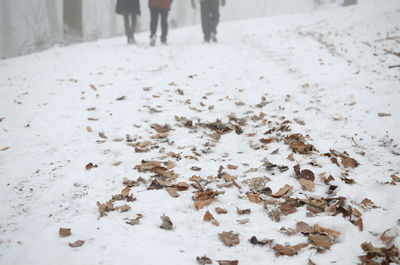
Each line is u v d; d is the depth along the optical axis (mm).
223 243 1839
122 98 4566
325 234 1815
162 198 2301
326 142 3160
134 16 9016
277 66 6254
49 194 2391
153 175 2633
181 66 6594
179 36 11477
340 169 2600
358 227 1876
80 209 2207
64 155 3010
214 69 6301
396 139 3088
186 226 1996
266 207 2158
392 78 4859
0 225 2043
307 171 2486
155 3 8555
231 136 3502
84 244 1828
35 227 2018
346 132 3365
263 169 2723
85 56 7301
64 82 5375
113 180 2588
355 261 1603
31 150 3115
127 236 1892
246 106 4414
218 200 2293
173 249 1779
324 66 5852
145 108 4266
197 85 5371
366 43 7355
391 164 2645
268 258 1696
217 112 4215
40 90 4980
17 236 1925
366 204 2100
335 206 2070
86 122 3764
